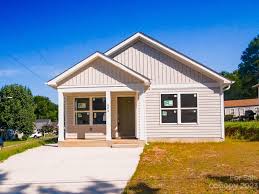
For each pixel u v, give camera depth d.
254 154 16.62
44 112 113.88
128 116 23.38
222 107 22.53
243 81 87.38
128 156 16.59
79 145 20.95
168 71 23.03
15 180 11.59
